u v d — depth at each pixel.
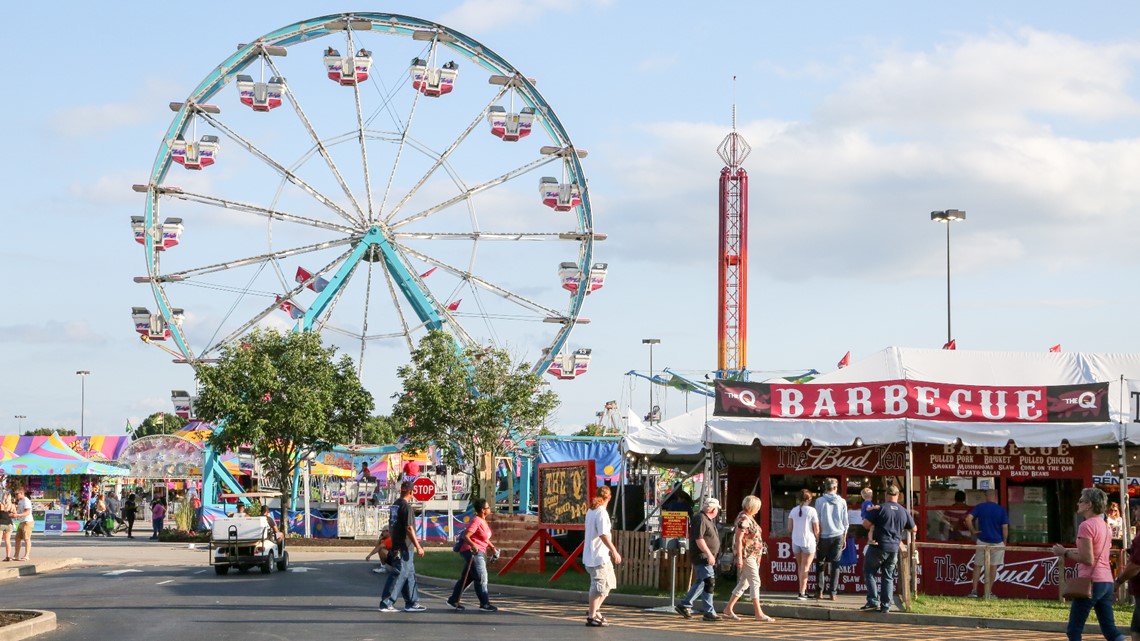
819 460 22.53
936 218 45.16
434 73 50.12
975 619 17.98
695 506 30.48
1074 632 12.67
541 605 20.94
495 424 46.69
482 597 19.59
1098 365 26.45
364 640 14.98
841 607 19.38
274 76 49.00
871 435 21.33
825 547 20.72
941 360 26.45
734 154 93.00
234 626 16.61
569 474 25.98
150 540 47.53
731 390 22.48
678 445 25.42
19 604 20.22
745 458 26.72
